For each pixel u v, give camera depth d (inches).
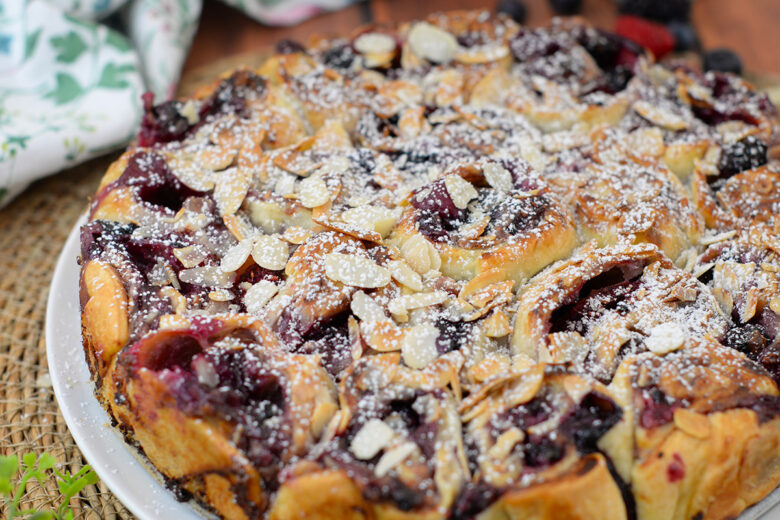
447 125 17.7
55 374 16.0
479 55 19.1
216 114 17.8
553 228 15.8
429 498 13.2
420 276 15.4
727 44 24.0
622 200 16.4
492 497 13.3
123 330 14.7
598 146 17.3
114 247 15.5
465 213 16.0
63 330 16.6
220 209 16.1
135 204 16.1
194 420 13.7
